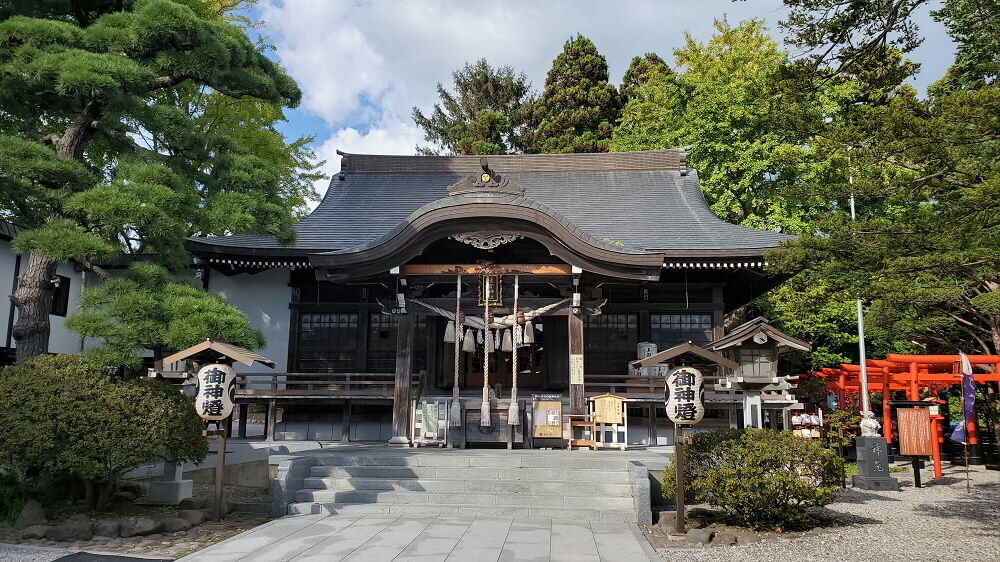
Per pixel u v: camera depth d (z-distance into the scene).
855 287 8.27
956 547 8.52
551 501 10.48
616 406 14.63
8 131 12.53
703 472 9.88
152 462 9.95
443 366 18.83
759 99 9.30
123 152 12.83
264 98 13.43
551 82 42.34
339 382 16.81
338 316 19.05
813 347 26.09
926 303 17.38
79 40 11.01
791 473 9.32
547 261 15.74
